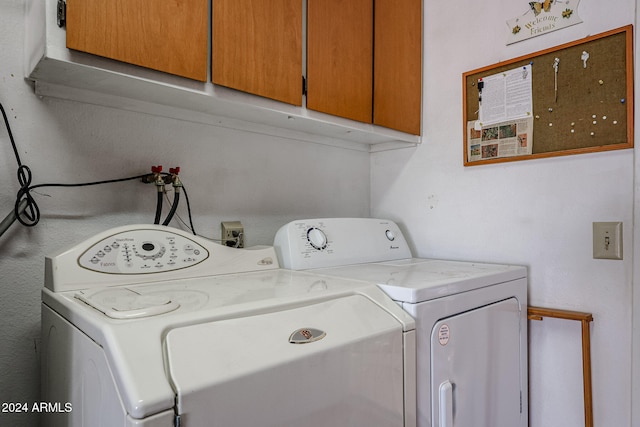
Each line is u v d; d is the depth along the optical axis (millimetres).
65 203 1104
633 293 1212
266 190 1569
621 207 1243
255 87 1178
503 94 1516
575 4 1341
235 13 1131
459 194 1652
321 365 711
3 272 1011
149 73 978
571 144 1344
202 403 556
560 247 1374
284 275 1174
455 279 1083
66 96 1084
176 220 1316
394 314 918
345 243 1502
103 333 596
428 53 1769
